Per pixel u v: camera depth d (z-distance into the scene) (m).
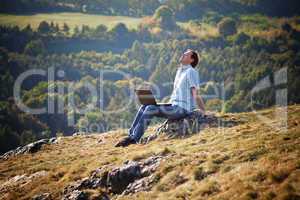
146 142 21.86
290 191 12.06
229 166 14.92
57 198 17.33
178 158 16.91
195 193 13.88
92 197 16.20
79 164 19.88
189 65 19.17
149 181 16.02
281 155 14.55
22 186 20.19
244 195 12.54
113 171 17.16
